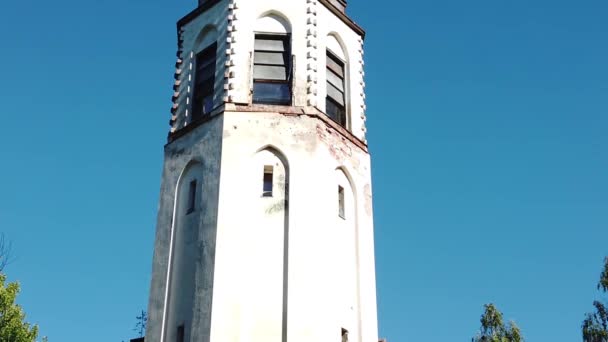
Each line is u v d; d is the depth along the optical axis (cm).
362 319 2759
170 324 2673
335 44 3309
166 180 3003
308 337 2492
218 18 3225
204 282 2592
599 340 4481
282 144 2847
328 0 3378
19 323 3000
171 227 2859
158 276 2797
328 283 2656
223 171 2773
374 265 2930
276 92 3012
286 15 3170
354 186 3006
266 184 2797
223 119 2889
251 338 2494
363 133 3200
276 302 2561
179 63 3306
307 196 2752
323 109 3030
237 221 2683
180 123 3130
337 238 2827
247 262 2619
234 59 3044
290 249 2638
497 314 4972
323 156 2881
